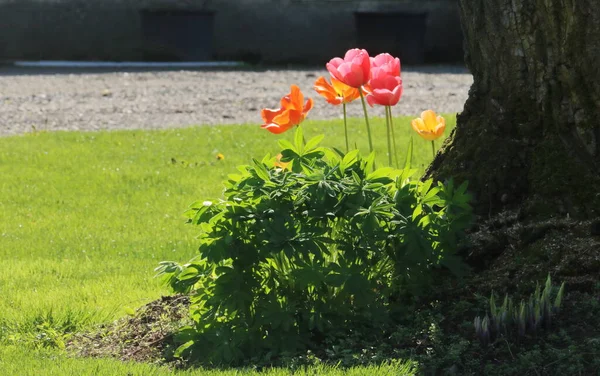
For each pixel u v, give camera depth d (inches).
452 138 352.5
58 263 429.1
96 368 260.8
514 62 327.0
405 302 298.5
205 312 289.3
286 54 1473.9
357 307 283.6
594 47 302.4
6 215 522.0
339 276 271.7
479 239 313.4
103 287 384.5
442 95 1019.3
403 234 280.1
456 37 1498.5
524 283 287.9
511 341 261.0
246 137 752.3
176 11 1446.9
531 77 323.9
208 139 747.4
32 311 343.6
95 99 1018.1
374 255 284.4
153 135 774.5
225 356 272.8
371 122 816.3
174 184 593.3
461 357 255.9
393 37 1486.2
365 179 285.1
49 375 255.4
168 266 289.7
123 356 296.7
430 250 285.1
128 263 426.9
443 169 344.2
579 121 310.7
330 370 244.1
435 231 292.8
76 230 488.7
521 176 326.0
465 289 294.4
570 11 303.7
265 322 271.4
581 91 308.8
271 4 1459.2
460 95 1016.9
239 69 1371.8
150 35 1448.1
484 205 329.4
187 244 454.6
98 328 335.3
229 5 1459.2
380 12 1471.5
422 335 272.5
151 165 654.5
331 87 316.2
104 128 836.6
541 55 317.7
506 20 324.8
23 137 776.9
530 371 243.6
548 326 264.2
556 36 311.1
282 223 269.9
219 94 1050.1
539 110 323.3
